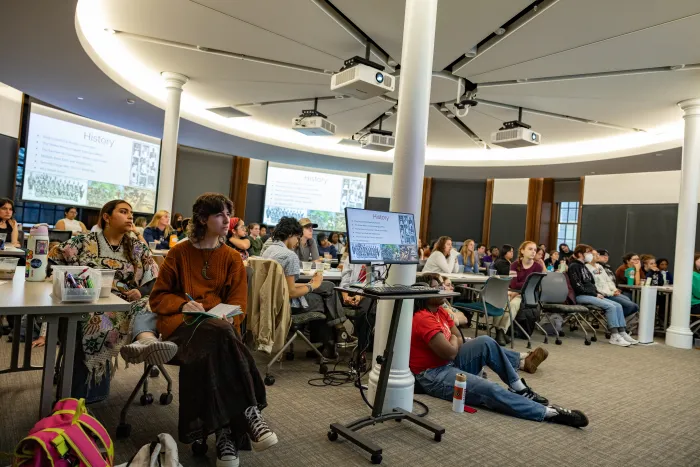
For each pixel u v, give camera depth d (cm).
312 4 396
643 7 359
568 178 1098
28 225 744
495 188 1171
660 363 454
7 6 372
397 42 462
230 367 184
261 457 203
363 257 220
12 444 196
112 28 466
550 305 533
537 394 308
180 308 200
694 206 555
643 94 548
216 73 585
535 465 212
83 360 229
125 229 238
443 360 299
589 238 1023
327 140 945
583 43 429
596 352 491
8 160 696
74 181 770
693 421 285
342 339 389
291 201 1153
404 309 266
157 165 908
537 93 578
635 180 959
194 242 216
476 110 677
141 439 210
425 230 1228
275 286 316
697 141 553
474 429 250
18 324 252
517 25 407
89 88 592
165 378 279
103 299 177
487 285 464
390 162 1003
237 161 1099
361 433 237
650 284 680
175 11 422
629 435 256
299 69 548
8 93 689
